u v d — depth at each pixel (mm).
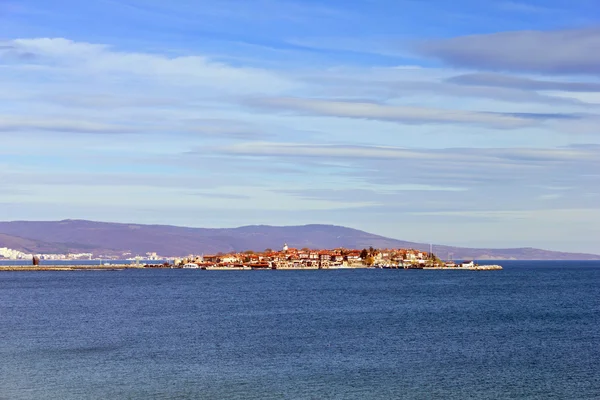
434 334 110188
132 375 77125
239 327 119500
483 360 86812
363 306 166875
